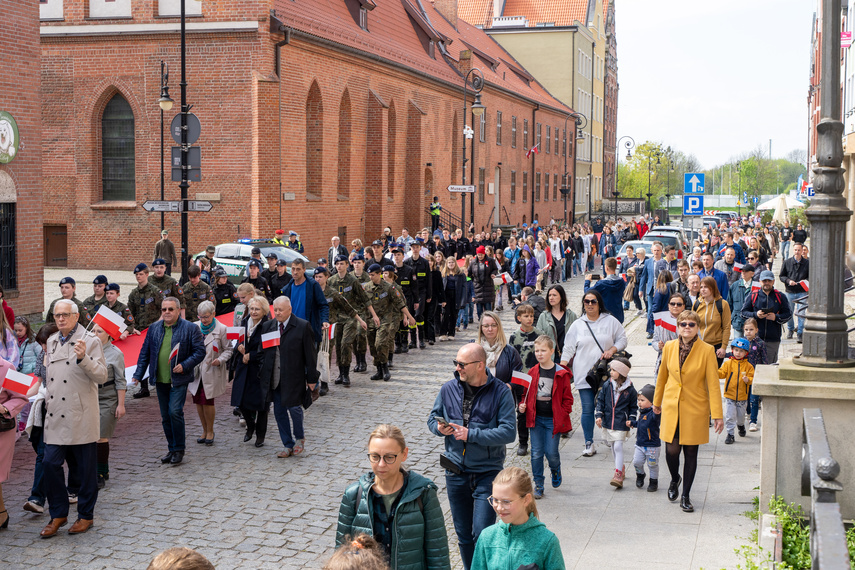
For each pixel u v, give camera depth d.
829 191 7.32
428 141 42.84
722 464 10.12
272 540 7.96
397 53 39.41
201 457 10.66
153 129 29.56
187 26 28.67
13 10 19.02
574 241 37.84
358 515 5.10
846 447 7.15
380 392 14.38
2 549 7.77
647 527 8.10
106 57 29.70
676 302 10.83
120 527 8.28
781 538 7.00
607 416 9.41
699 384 8.49
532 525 4.91
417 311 18.64
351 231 35.34
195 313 15.27
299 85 30.20
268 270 17.48
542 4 78.06
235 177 28.80
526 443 10.66
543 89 73.94
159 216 29.94
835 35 7.29
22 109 19.42
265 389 10.63
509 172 58.72
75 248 30.77
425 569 5.13
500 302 25.55
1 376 8.40
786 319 12.14
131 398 13.87
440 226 42.16
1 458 8.23
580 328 10.44
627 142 56.47
